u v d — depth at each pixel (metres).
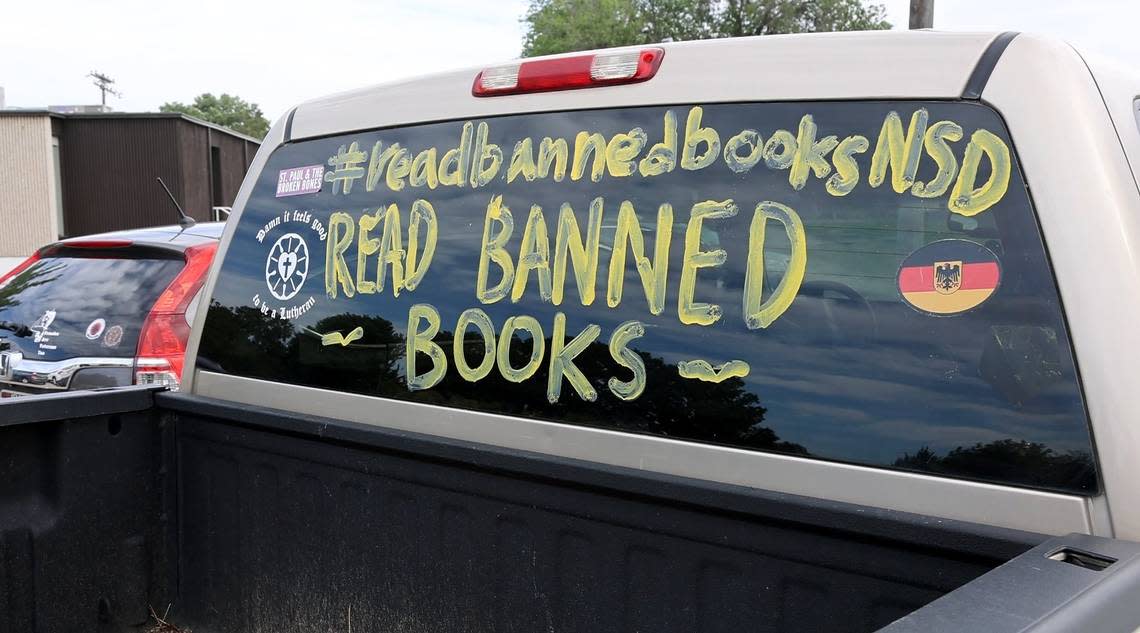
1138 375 1.52
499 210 2.28
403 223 2.45
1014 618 1.20
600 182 2.13
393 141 2.53
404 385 2.38
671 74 2.09
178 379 4.70
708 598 1.88
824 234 1.84
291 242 2.70
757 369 1.87
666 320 1.99
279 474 2.60
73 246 5.23
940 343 1.70
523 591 2.14
